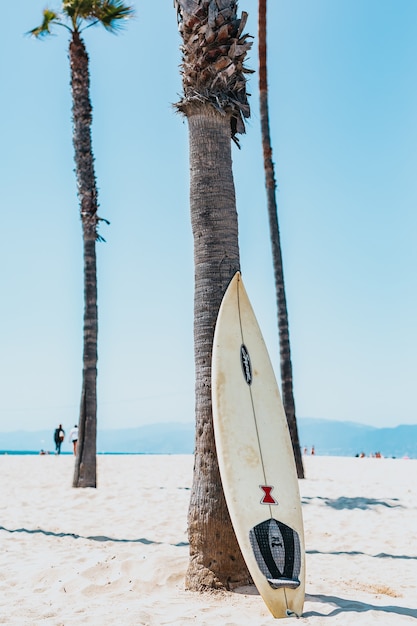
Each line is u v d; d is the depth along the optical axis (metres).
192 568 4.83
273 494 4.76
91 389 11.93
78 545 6.99
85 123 12.78
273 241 14.13
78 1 12.28
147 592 4.86
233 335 5.17
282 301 13.80
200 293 5.23
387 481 13.15
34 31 13.07
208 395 5.04
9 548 6.70
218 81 5.36
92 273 12.40
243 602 4.47
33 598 4.71
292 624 3.93
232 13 5.39
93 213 12.53
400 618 4.16
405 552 6.94
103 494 10.60
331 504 10.02
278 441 5.01
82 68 12.89
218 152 5.38
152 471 15.31
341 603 4.58
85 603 4.57
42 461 18.34
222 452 4.75
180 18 5.52
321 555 6.80
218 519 4.79
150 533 7.71
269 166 14.41
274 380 5.26
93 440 11.74
